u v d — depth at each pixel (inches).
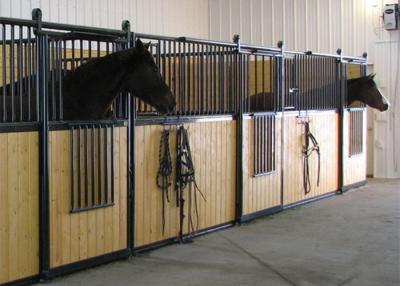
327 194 299.1
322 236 212.1
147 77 178.4
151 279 159.3
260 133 243.3
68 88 172.4
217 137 219.9
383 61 372.5
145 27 374.9
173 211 200.4
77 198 164.9
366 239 207.6
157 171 193.0
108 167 174.9
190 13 416.2
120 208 179.3
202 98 211.8
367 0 377.7
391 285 155.0
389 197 297.4
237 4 423.8
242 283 156.3
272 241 204.5
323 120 293.6
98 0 339.0
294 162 269.7
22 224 150.6
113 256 177.2
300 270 168.9
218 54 220.1
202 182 212.8
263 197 247.3
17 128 148.0
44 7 303.6
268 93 258.8
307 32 400.2
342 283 156.7
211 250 191.9
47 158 155.3
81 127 165.8
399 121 368.5
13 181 147.8
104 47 308.0
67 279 159.0
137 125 184.4
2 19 143.2
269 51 249.4
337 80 305.3
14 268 149.0
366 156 356.5
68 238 162.7
